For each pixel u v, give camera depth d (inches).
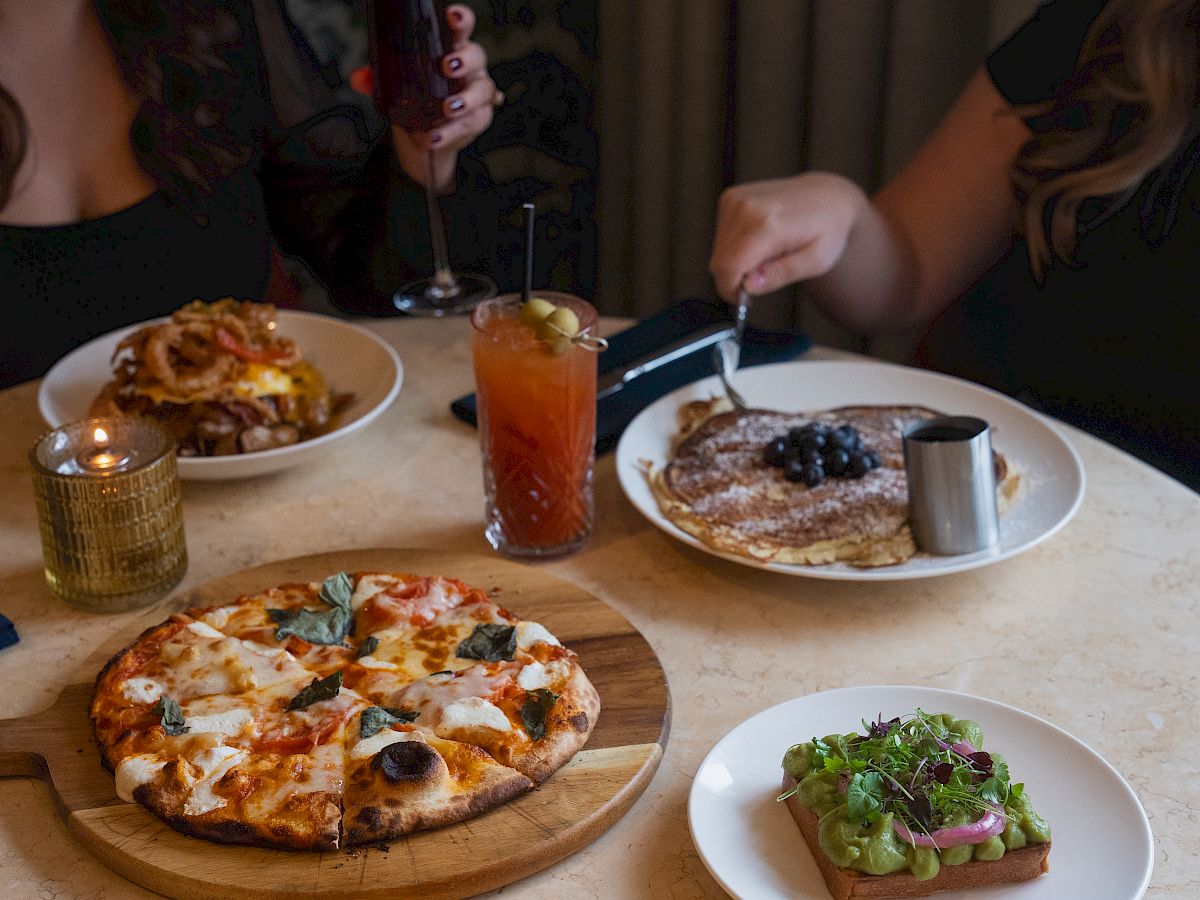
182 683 25.1
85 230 50.2
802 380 37.9
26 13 48.1
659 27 65.4
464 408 37.4
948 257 49.5
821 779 22.2
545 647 26.1
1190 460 45.6
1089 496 33.5
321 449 33.4
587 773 23.9
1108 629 28.5
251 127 52.6
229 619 27.1
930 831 21.2
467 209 71.2
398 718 24.2
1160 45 44.1
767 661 27.7
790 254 41.4
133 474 28.2
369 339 37.9
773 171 64.7
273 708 24.5
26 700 26.5
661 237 71.1
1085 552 31.2
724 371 36.9
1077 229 47.4
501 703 24.5
